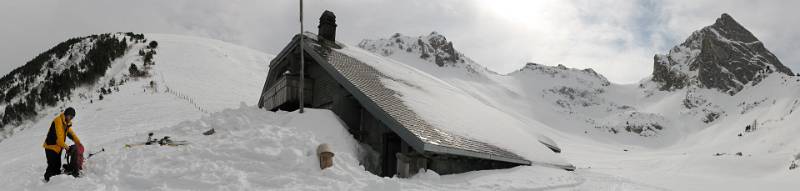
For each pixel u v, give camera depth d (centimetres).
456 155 1216
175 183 912
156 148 1097
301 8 1495
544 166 1482
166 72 6556
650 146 19612
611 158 7475
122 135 3119
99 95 5041
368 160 1335
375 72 1769
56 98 5372
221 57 8462
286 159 1027
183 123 1477
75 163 933
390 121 1236
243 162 1018
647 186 1296
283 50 1933
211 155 1044
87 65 6788
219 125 1409
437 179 1081
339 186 923
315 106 1706
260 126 1259
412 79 1997
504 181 1080
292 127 1266
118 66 6912
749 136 14562
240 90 6347
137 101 4678
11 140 3628
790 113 15200
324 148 1027
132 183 909
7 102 5997
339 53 1895
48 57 7994
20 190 882
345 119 1494
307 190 897
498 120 1939
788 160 4597
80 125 3644
